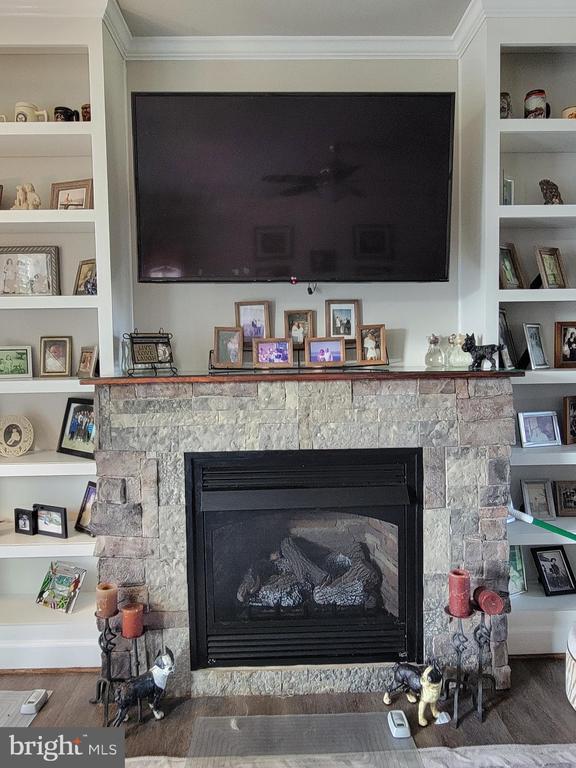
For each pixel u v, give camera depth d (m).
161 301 2.44
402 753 1.73
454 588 1.88
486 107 2.17
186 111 2.10
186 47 2.36
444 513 2.05
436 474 2.04
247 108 2.11
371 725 1.86
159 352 2.23
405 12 2.19
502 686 2.06
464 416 2.03
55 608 2.31
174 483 2.02
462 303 2.46
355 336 2.44
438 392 2.03
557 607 2.30
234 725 1.87
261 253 2.19
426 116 2.13
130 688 1.84
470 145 2.35
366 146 2.14
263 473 2.04
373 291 2.47
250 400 2.01
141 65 2.39
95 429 2.00
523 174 2.46
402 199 2.18
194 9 2.13
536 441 2.42
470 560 2.06
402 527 2.07
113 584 2.02
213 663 2.08
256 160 2.14
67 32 2.07
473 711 1.94
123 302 2.34
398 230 2.20
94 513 2.02
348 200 2.17
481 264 2.25
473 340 2.11
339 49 2.39
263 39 2.35
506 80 2.40
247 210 2.16
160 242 2.17
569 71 2.41
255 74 2.41
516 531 2.31
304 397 2.02
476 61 2.26
